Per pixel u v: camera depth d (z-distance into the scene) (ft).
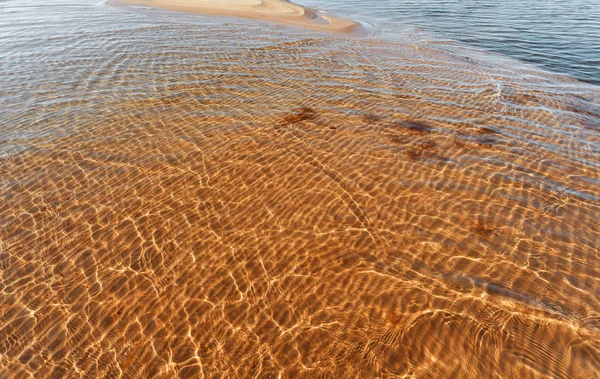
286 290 15.53
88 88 32.24
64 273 16.26
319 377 12.69
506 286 15.34
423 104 31.07
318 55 42.93
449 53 46.39
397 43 49.96
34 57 38.70
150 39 45.62
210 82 34.19
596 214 19.08
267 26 55.11
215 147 24.26
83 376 12.85
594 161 23.61
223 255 17.07
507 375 12.53
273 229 18.37
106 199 20.07
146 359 13.30
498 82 36.76
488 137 25.95
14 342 13.80
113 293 15.46
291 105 30.14
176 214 19.21
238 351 13.50
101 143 24.57
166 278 16.06
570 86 37.19
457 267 16.22
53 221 18.72
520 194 20.35
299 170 22.18
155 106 29.43
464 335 13.65
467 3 77.77
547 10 69.05
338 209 19.40
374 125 27.17
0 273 16.21
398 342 13.56
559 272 15.93
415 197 20.10
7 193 20.34
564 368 12.64
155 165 22.59
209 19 57.47
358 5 78.28
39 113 28.02
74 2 67.36
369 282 15.70
